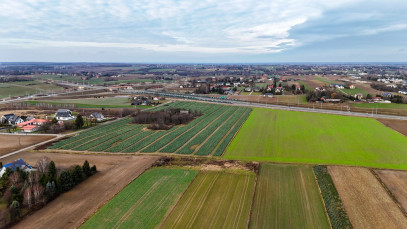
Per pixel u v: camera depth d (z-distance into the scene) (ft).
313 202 163.43
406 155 245.04
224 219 144.46
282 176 201.05
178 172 208.23
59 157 247.50
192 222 141.79
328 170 211.41
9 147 276.62
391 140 290.76
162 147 276.82
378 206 159.33
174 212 151.43
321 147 270.67
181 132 335.88
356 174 203.72
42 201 161.58
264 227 138.10
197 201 163.53
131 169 216.54
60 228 137.69
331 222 142.20
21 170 191.83
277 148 269.64
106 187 184.03
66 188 178.50
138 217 146.51
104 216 147.95
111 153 259.39
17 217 146.51
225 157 245.45
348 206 158.71
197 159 238.48
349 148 266.16
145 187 182.91
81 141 297.74
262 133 325.83
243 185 184.96
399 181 192.65
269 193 174.40
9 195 165.89
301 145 278.26
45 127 345.72
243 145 280.31
